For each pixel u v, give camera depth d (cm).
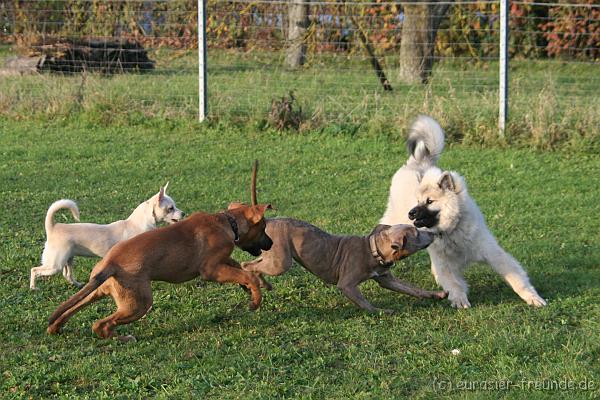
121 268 618
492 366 572
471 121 1412
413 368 570
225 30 2291
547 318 670
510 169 1230
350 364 580
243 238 684
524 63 2316
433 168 776
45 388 549
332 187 1144
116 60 2047
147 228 784
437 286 779
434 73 1888
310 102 1542
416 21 1925
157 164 1262
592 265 818
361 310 702
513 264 735
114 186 1134
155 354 604
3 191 1095
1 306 698
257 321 677
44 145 1370
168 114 1524
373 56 1727
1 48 2227
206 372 566
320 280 781
